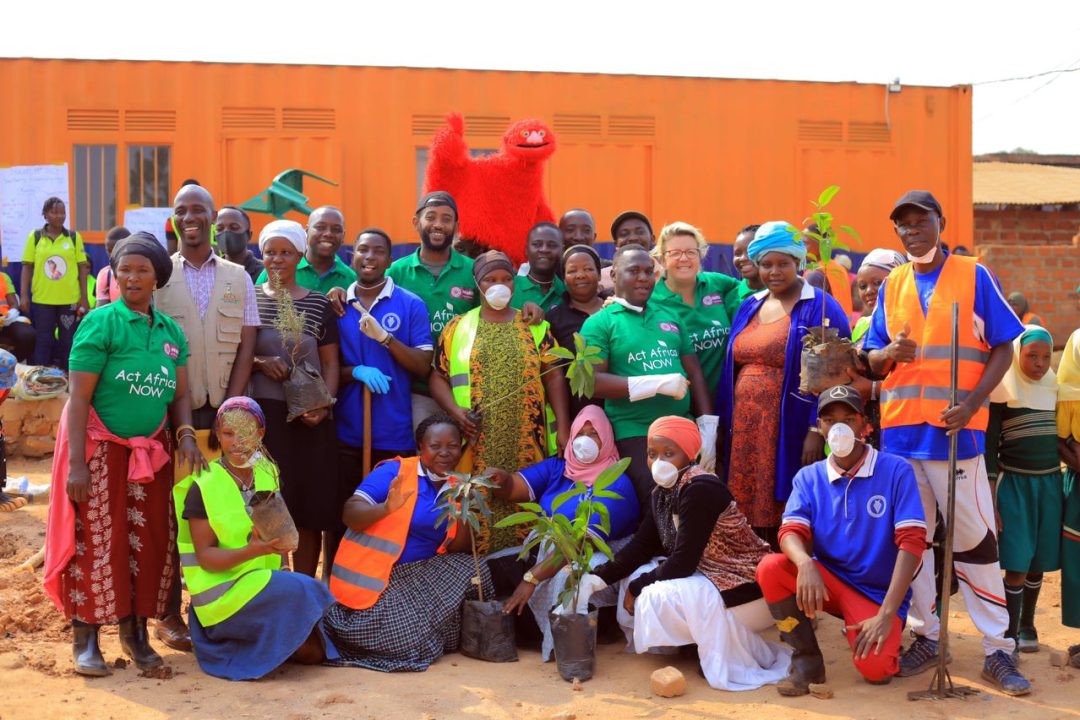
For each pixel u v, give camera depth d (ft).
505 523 18.33
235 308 19.65
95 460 17.47
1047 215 78.95
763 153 55.57
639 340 20.90
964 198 57.57
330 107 52.03
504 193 26.86
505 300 21.08
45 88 51.01
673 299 22.47
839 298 27.37
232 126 51.65
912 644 18.69
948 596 16.94
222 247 25.34
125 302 17.87
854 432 17.40
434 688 17.29
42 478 33.17
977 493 17.71
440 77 52.75
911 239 17.84
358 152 52.31
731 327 22.08
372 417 21.33
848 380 18.65
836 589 17.57
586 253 22.41
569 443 20.75
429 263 23.38
